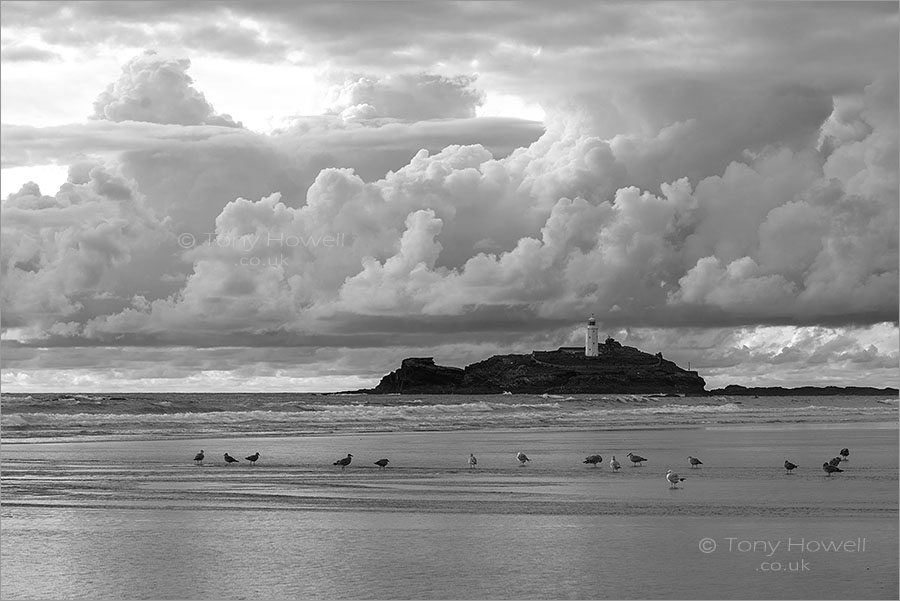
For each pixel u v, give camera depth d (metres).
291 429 61.00
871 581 15.94
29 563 17.31
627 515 22.28
